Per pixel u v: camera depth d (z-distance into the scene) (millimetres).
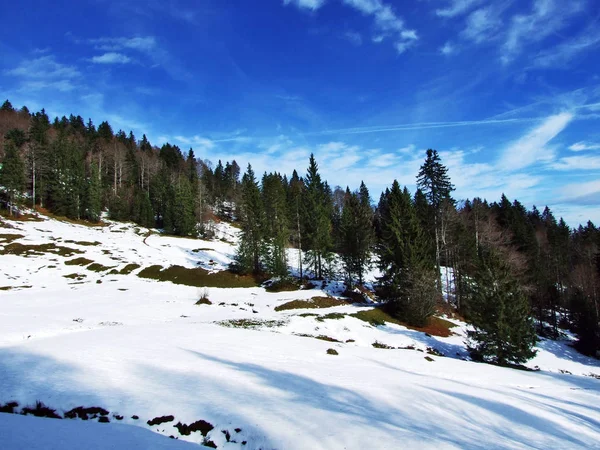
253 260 48500
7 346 14125
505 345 22750
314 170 56469
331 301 35438
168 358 13281
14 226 53781
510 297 23172
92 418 8547
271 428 8297
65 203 68812
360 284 42938
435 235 41250
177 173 110812
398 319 31969
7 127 103812
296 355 16781
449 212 39969
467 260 39156
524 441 9297
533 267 44875
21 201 62188
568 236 71500
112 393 9664
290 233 49125
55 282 38125
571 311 41156
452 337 29875
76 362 11820
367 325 28391
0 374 10555
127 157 105375
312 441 7852
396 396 11734
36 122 104875
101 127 134250
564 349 32062
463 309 38125
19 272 39219
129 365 12055
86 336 16344
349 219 45281
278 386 11414
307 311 30844
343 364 16188
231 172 138125
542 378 19016
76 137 118688
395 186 38125
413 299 31203
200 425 8469
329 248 47969
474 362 21562
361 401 10844
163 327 20406
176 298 34500
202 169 140000
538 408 12430
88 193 71125
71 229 61062
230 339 18266
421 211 45000
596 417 12516
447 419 10203
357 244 41781
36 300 29844
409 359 19688
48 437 7047
